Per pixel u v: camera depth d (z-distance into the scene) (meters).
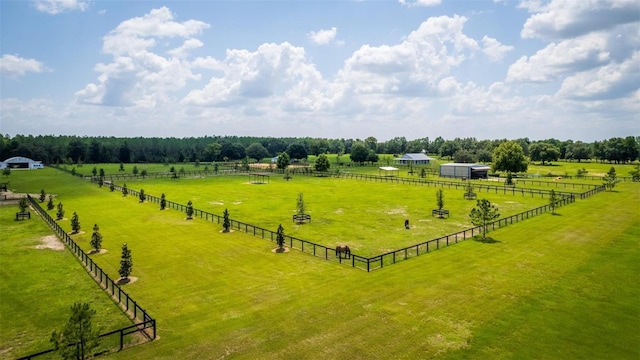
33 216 52.22
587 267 29.83
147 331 20.86
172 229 44.59
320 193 75.75
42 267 31.45
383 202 64.19
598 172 121.94
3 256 34.38
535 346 18.92
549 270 29.27
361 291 25.77
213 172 125.94
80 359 18.02
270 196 72.12
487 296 24.69
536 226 43.75
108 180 100.75
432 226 46.19
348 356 18.27
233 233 42.59
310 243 36.38
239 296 25.38
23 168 146.25
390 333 20.27
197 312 23.14
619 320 21.42
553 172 122.75
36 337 20.62
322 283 27.34
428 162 165.75
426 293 25.25
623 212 51.31
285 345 19.30
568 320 21.47
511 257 32.56
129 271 28.81
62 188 83.50
